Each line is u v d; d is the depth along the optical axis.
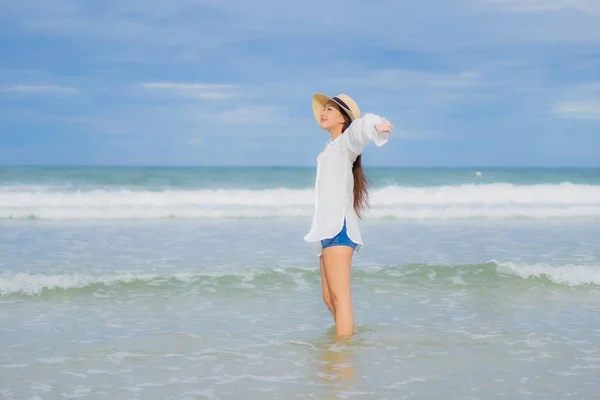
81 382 4.93
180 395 4.63
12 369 5.23
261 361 5.45
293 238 14.09
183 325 6.65
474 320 6.89
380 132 5.19
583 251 12.20
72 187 28.38
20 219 18.17
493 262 9.60
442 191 24.77
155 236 14.40
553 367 5.32
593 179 46.06
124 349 5.80
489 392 4.71
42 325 6.62
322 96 5.87
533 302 7.74
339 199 5.70
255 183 33.22
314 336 6.24
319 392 4.68
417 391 4.71
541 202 24.50
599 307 7.52
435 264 9.71
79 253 11.58
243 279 8.80
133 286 8.38
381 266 9.56
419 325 6.66
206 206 21.69
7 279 8.34
